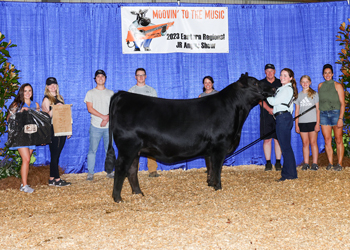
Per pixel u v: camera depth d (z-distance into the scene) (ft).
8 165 20.57
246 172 22.21
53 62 23.20
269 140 22.86
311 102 21.63
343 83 23.07
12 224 12.60
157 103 15.65
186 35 23.99
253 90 16.76
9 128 17.39
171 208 13.82
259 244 10.21
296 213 12.84
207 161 18.33
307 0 33.01
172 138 15.35
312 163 21.94
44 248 10.28
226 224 11.73
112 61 23.76
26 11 22.89
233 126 16.31
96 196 16.74
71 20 23.24
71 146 23.53
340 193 15.30
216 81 24.59
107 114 21.67
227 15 24.21
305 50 24.67
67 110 19.26
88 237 10.98
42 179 20.43
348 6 24.49
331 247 10.03
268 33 24.73
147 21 23.63
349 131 23.22
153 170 21.66
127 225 11.94
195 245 10.15
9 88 20.62
